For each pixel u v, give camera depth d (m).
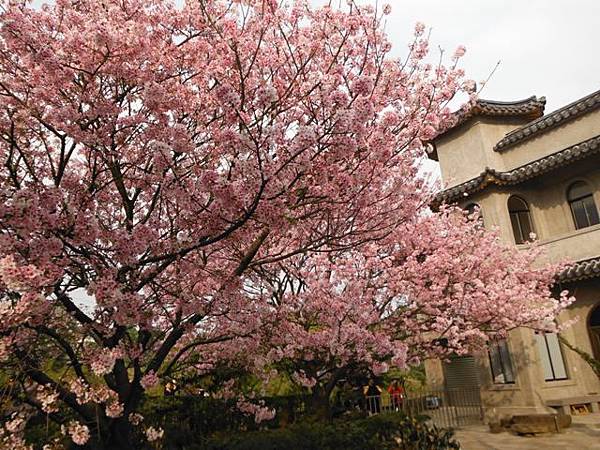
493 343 11.94
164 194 4.87
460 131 16.56
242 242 5.56
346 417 8.54
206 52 5.45
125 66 4.62
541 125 14.72
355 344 7.23
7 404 4.61
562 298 11.70
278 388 10.16
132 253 4.51
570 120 14.32
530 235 13.59
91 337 5.09
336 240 6.46
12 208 3.74
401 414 7.95
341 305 7.18
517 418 11.48
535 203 15.12
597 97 13.59
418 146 6.27
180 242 4.72
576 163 13.92
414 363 9.27
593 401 12.70
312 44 5.37
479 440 10.79
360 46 5.98
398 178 5.96
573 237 13.68
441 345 10.76
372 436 7.12
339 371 8.59
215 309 5.45
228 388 8.55
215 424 8.27
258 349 7.20
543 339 13.69
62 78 4.43
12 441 4.11
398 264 10.07
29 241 3.92
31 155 5.62
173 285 5.58
